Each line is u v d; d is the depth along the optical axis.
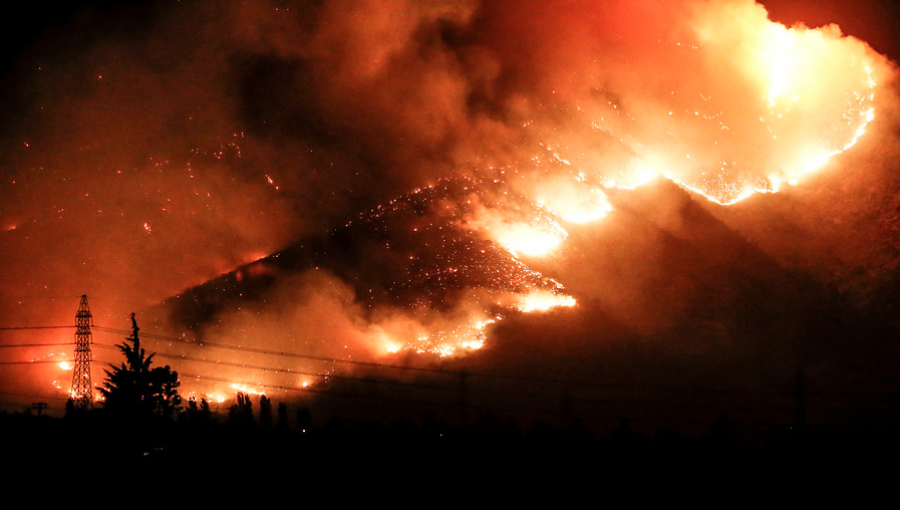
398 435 21.95
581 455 20.84
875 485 19.41
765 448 20.98
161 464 21.89
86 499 20.11
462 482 20.75
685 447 20.81
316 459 21.64
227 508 19.73
